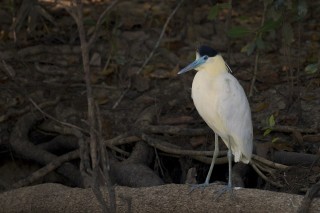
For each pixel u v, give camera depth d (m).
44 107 13.30
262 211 9.06
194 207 9.32
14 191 10.51
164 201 9.42
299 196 9.06
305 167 11.25
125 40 15.59
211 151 11.66
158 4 16.98
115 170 11.41
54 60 14.94
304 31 15.35
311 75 13.63
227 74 9.67
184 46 15.35
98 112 9.06
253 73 13.54
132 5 17.02
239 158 9.80
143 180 11.04
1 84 14.05
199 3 16.89
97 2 17.09
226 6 12.31
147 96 13.73
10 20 16.17
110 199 8.86
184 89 13.66
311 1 16.06
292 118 12.54
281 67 14.09
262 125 12.12
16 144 12.58
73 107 13.52
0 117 13.07
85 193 9.89
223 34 15.63
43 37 15.66
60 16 16.44
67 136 12.78
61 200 9.98
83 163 10.96
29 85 14.06
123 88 14.04
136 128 12.41
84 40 8.52
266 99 13.24
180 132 12.30
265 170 11.30
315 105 12.89
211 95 9.52
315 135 11.91
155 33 15.78
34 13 15.11
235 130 9.59
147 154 11.98
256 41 12.19
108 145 12.16
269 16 12.26
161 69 14.52
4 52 15.00
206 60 9.59
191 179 9.84
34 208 10.16
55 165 11.99
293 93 12.99
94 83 14.28
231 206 9.18
